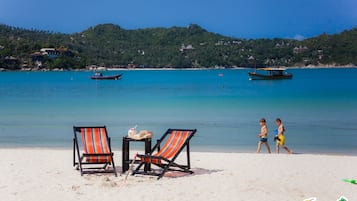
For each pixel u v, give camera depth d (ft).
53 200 29.09
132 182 33.86
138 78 386.93
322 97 141.79
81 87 229.04
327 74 463.01
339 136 65.36
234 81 298.15
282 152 53.78
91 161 35.63
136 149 54.29
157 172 37.78
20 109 108.17
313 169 39.34
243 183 33.73
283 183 34.04
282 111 101.09
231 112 99.55
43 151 49.57
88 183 33.50
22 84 269.03
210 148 56.08
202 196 30.07
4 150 50.19
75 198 29.50
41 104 122.11
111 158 35.63
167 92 178.70
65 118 89.51
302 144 59.11
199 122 81.87
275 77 303.27
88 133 37.86
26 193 30.76
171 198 29.53
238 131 70.54
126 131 70.95
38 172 37.45
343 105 114.62
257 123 80.28
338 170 38.99
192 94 164.25
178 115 93.81
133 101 132.36
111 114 96.43
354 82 259.80
